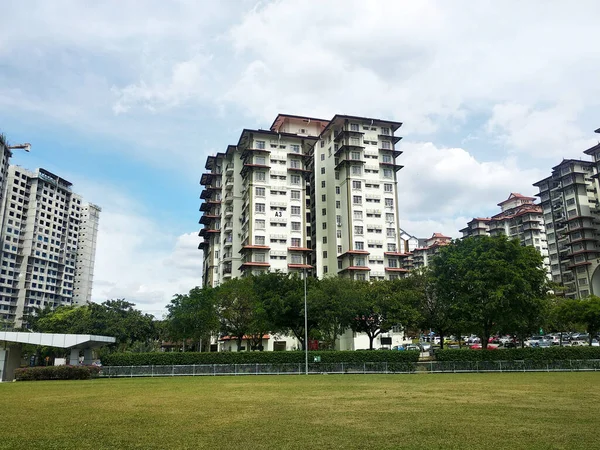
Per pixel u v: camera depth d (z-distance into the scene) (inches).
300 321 2300.7
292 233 4018.2
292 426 626.2
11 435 575.8
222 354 2080.5
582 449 475.5
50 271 6186.0
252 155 4082.2
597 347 2046.0
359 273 3828.7
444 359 2062.0
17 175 5866.1
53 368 1744.6
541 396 970.1
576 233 4995.1
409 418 685.3
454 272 2128.4
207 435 568.1
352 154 4074.8
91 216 7224.4
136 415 743.7
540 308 1993.1
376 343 3641.7
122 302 3437.5
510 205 6830.7
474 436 546.0
